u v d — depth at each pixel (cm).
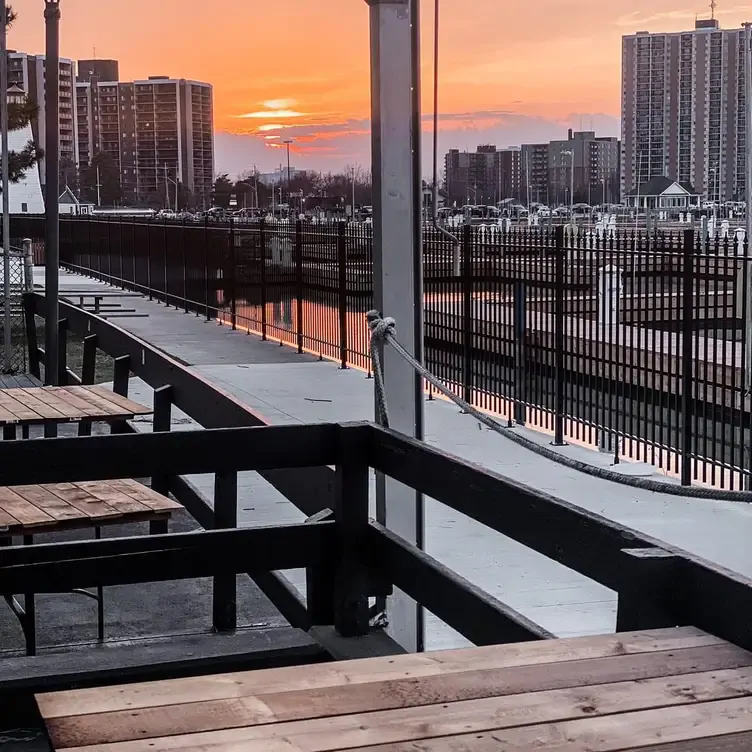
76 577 439
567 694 242
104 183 18775
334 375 1606
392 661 266
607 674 252
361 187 10412
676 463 961
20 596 678
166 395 669
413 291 546
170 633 600
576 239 1288
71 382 1225
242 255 2247
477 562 762
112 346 877
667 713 231
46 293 1221
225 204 16925
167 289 2844
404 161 538
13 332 1992
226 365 1719
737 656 259
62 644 579
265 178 14925
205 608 648
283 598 518
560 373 1126
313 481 495
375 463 448
